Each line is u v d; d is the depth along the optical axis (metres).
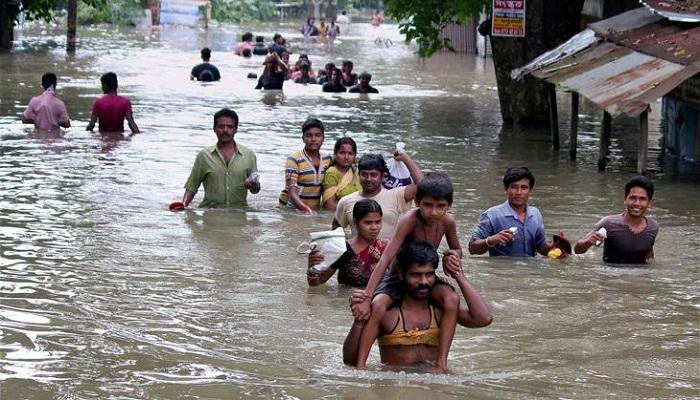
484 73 81.50
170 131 43.84
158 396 14.98
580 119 52.47
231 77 71.06
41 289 20.56
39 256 23.25
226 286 21.27
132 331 18.08
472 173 35.78
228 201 29.72
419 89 67.38
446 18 52.34
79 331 17.98
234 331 18.23
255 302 20.12
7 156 36.69
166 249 24.34
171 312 19.30
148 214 28.30
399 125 48.41
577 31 48.91
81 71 71.12
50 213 27.91
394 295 15.98
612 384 15.77
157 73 71.88
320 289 21.22
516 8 46.31
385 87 68.12
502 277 22.30
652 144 44.00
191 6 148.38
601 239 23.03
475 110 55.47
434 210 16.48
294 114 51.50
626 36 38.44
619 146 43.28
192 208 29.36
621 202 31.22
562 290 21.33
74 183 32.19
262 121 48.34
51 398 14.84
